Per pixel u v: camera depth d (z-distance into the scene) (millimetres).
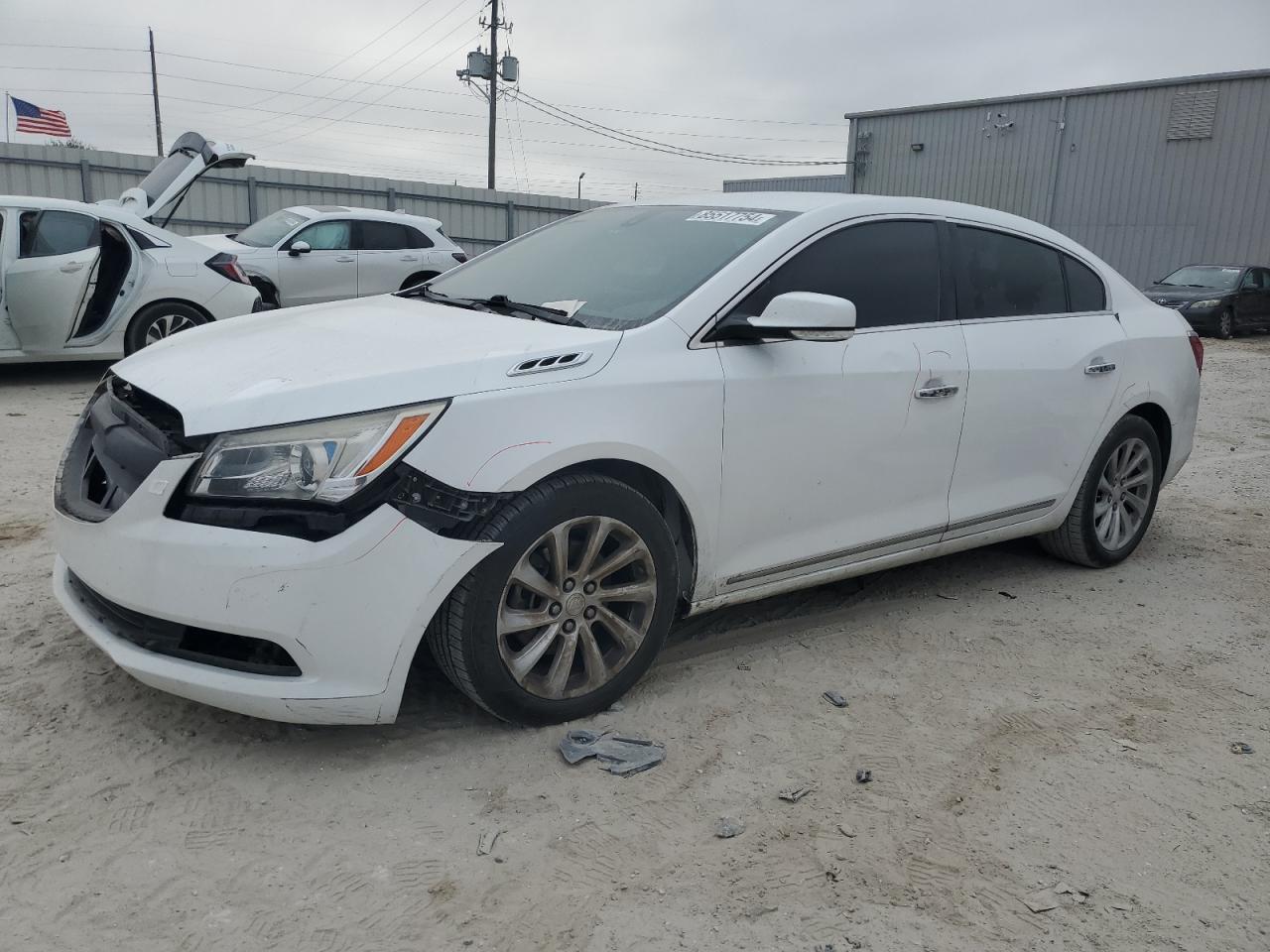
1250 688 3732
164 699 3227
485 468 2818
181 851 2523
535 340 3135
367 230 13469
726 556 3451
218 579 2654
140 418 2955
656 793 2855
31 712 3117
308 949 2225
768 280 3541
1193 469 7422
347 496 2684
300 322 3600
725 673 3631
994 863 2633
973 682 3668
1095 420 4594
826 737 3217
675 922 2357
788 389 3465
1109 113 26391
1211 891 2570
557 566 3002
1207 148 25141
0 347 8422
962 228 4238
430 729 3137
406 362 2910
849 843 2682
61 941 2207
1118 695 3627
